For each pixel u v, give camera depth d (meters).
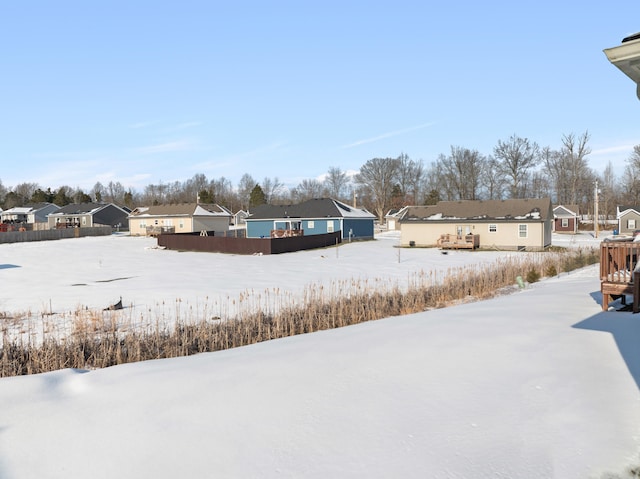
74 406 5.14
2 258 33.12
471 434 4.09
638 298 8.34
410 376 5.59
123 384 5.83
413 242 40.91
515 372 5.52
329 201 49.16
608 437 3.89
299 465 3.75
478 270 21.67
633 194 83.94
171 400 5.23
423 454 3.81
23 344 9.80
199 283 20.09
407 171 104.12
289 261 29.89
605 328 7.32
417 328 8.23
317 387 5.42
